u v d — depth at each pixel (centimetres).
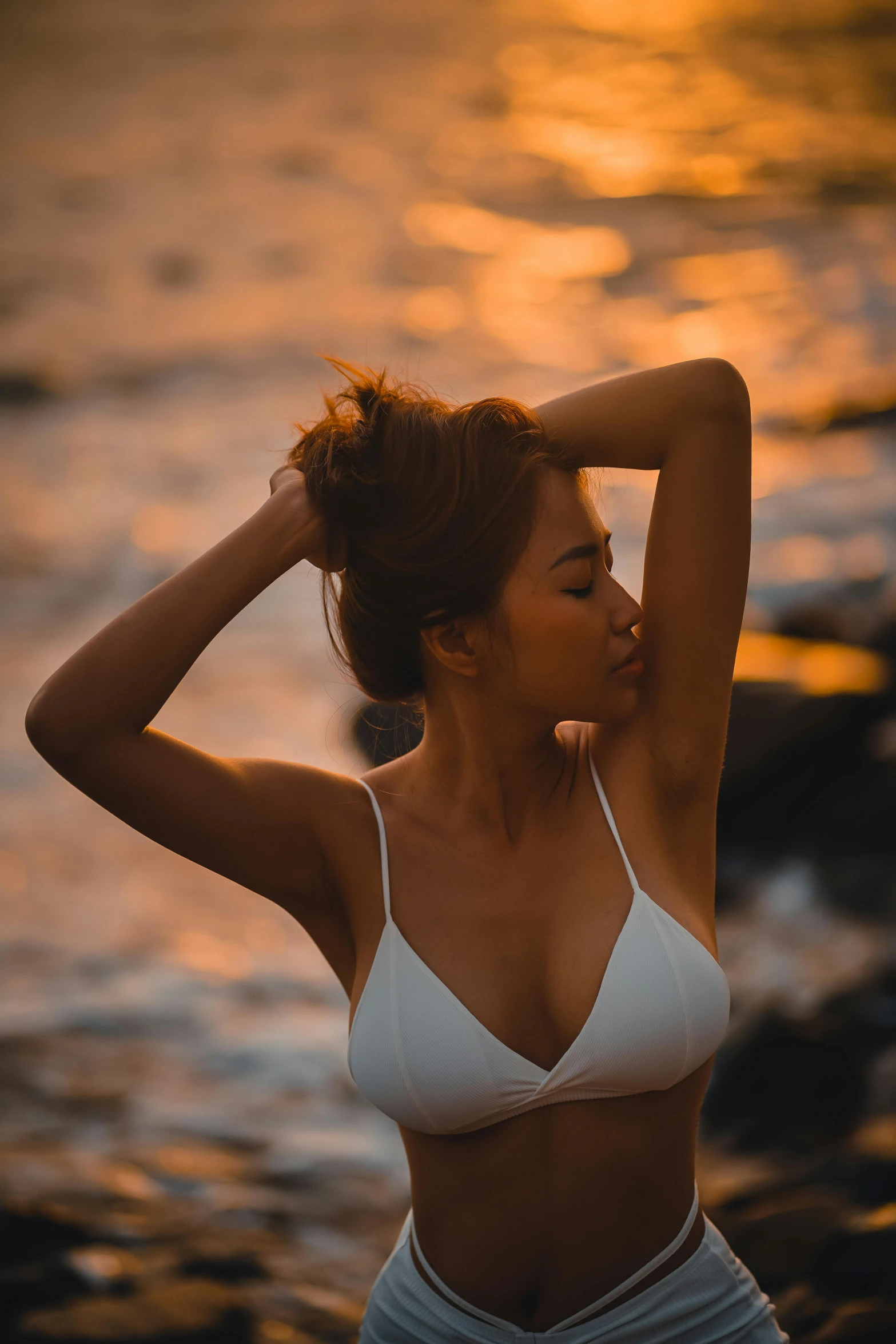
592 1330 226
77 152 4522
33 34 6825
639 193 3844
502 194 3938
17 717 1159
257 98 5447
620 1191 224
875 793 808
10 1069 655
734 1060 556
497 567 215
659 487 230
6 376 2298
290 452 232
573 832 232
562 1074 219
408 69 6109
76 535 1641
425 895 229
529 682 220
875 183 3741
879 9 7200
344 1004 729
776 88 5381
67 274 3103
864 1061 567
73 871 904
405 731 298
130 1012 719
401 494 214
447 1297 231
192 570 217
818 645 984
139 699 214
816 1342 390
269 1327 450
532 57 6375
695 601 229
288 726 1106
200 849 223
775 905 750
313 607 1362
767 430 1869
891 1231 430
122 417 2122
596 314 2739
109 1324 434
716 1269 233
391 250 3338
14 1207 489
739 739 828
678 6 7781
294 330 2625
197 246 3375
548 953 226
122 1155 574
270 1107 621
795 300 2686
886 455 1691
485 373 2370
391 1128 604
